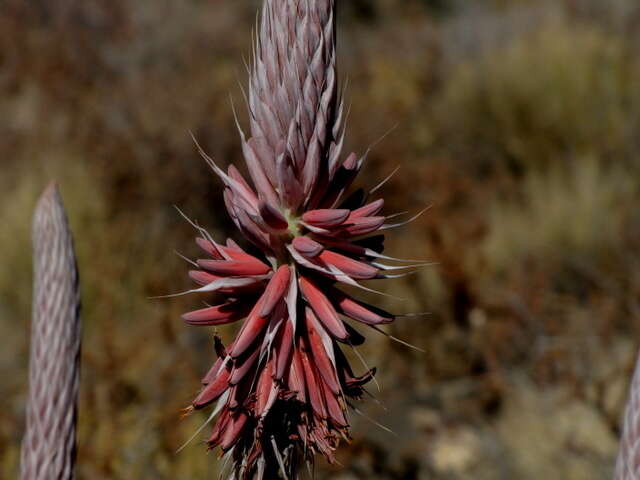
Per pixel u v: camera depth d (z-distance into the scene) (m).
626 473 1.65
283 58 1.80
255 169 1.88
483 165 10.62
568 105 10.30
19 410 5.93
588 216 7.93
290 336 1.85
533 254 7.80
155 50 14.12
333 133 1.86
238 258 1.91
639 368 1.66
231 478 1.97
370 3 20.81
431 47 15.32
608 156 9.91
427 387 6.90
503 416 6.62
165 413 5.55
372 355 7.03
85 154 9.16
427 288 7.39
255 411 1.84
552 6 15.20
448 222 8.59
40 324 2.04
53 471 2.05
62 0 14.46
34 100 11.03
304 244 1.80
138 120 9.83
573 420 6.45
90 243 7.52
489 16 16.55
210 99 10.71
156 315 6.73
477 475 6.08
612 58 10.80
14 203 8.05
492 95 10.85
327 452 1.88
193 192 8.73
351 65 14.38
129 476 5.28
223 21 15.69
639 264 7.36
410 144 10.95
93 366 5.93
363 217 1.87
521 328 7.00
